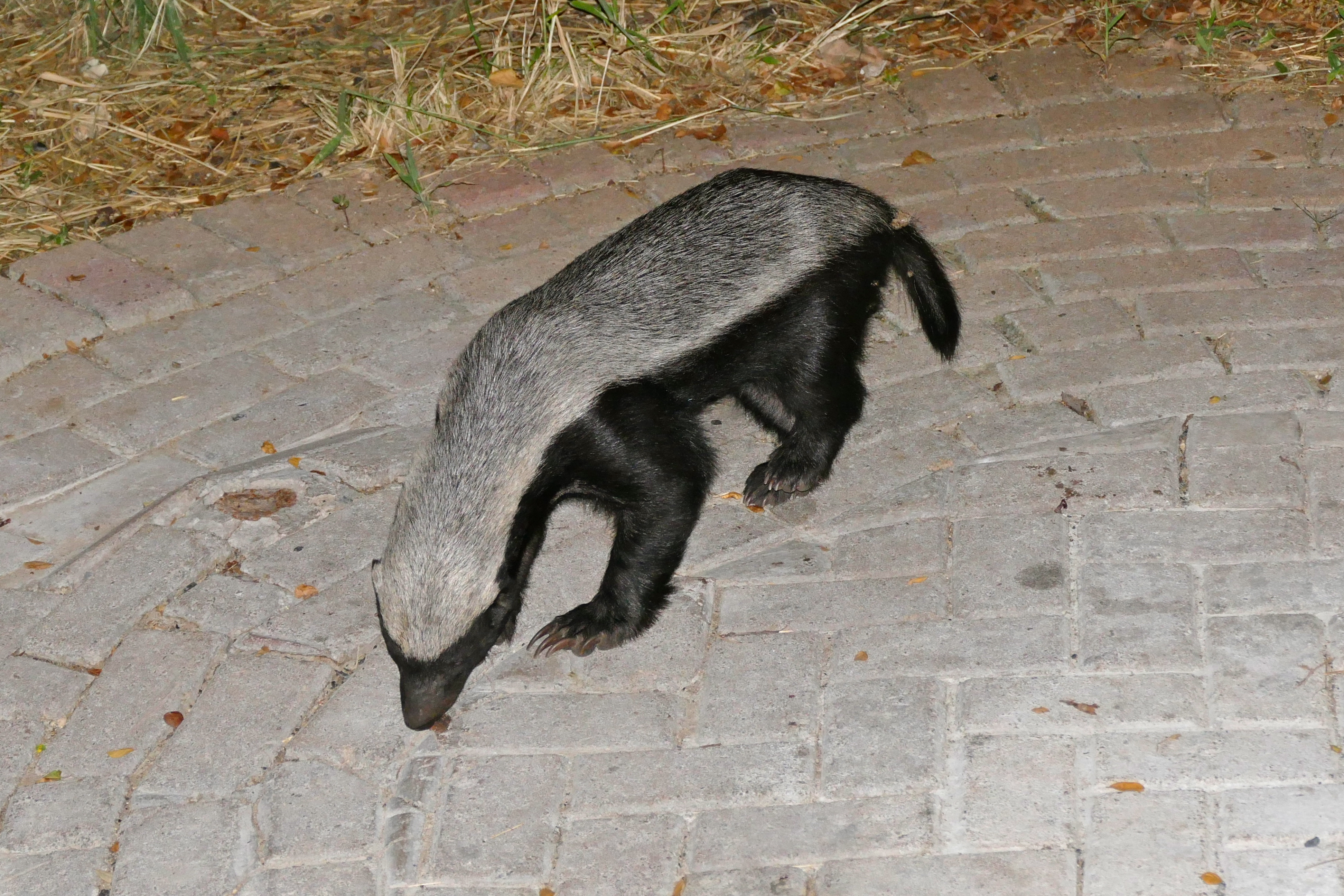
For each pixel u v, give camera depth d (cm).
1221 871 248
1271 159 339
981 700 266
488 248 338
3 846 261
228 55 386
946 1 384
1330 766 255
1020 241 328
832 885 251
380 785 264
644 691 272
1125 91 358
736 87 371
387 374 316
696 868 254
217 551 291
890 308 320
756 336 287
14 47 392
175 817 263
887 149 350
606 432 274
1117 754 259
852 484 294
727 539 290
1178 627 270
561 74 373
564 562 289
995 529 285
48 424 310
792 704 268
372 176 355
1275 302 311
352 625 281
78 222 348
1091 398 301
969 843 253
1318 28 366
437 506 260
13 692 276
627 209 343
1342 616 269
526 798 262
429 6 404
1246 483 286
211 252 339
